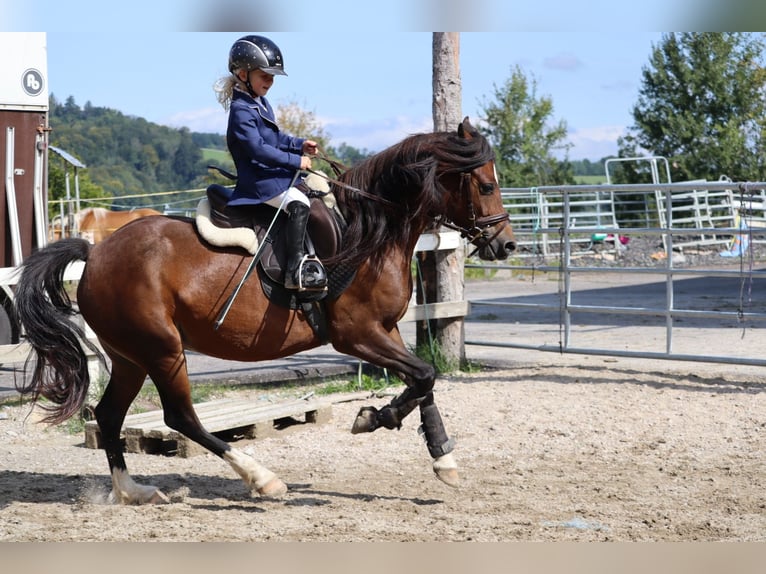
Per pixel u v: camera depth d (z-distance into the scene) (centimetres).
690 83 3781
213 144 9056
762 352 1332
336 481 701
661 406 956
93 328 610
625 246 3153
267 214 614
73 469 742
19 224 1168
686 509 612
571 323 1752
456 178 644
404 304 633
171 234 604
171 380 604
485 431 868
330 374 1205
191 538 534
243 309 599
